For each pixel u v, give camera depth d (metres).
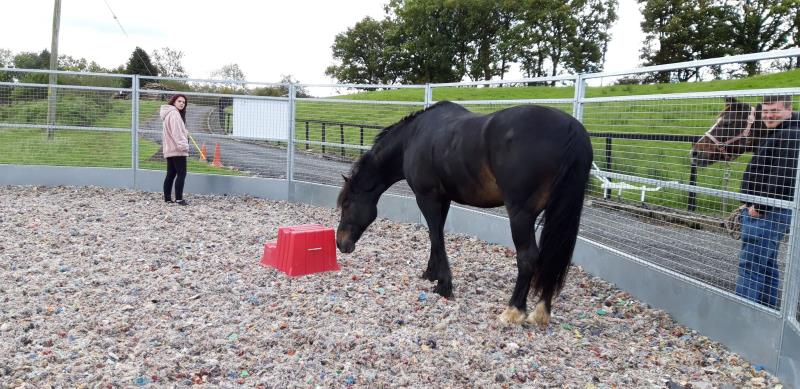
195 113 10.30
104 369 3.16
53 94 10.25
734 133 4.37
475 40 49.62
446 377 3.21
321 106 11.33
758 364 3.64
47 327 3.78
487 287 5.18
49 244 6.02
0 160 10.32
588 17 48.94
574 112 5.79
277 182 9.83
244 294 4.63
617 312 4.68
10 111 10.20
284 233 5.42
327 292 4.74
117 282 4.79
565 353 3.69
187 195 9.82
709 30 39.09
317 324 3.94
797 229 3.43
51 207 8.05
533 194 3.72
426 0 47.38
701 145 4.55
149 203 8.84
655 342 4.04
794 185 3.83
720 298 4.01
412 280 5.27
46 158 10.45
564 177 3.60
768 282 4.12
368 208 5.35
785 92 3.66
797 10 36.31
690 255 5.88
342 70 56.25
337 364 3.30
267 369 3.23
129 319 3.96
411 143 4.83
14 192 9.30
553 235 3.68
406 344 3.60
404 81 54.09
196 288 4.74
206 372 3.15
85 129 9.96
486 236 7.08
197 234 6.79
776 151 3.95
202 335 3.68
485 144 3.93
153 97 10.38
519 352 3.64
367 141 12.54
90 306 4.23
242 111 9.90
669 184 4.68
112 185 10.16
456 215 7.59
